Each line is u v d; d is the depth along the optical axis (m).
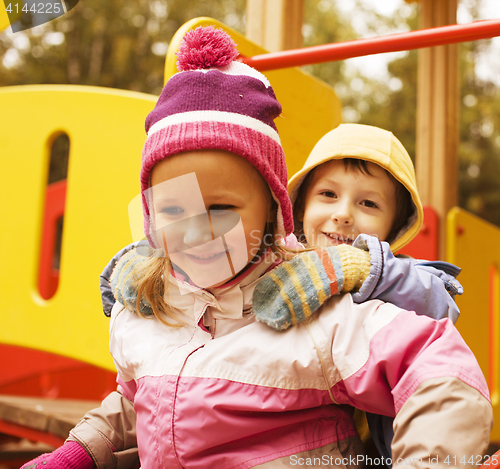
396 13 12.16
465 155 11.27
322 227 1.20
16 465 2.61
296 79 1.66
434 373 0.73
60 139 9.92
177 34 1.26
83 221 1.55
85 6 11.02
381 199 1.20
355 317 0.84
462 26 1.22
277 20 1.83
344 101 12.05
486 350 2.54
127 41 11.10
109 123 1.57
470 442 0.68
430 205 2.44
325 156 1.20
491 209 11.52
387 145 1.21
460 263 2.39
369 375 0.80
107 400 1.11
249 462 0.83
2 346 2.89
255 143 0.88
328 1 12.23
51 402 2.06
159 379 0.89
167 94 0.93
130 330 1.00
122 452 1.06
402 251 2.40
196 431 0.84
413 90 11.65
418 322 0.80
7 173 1.70
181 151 0.84
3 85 10.80
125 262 1.07
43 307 1.58
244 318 0.93
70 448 1.04
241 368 0.85
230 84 0.91
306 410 0.88
